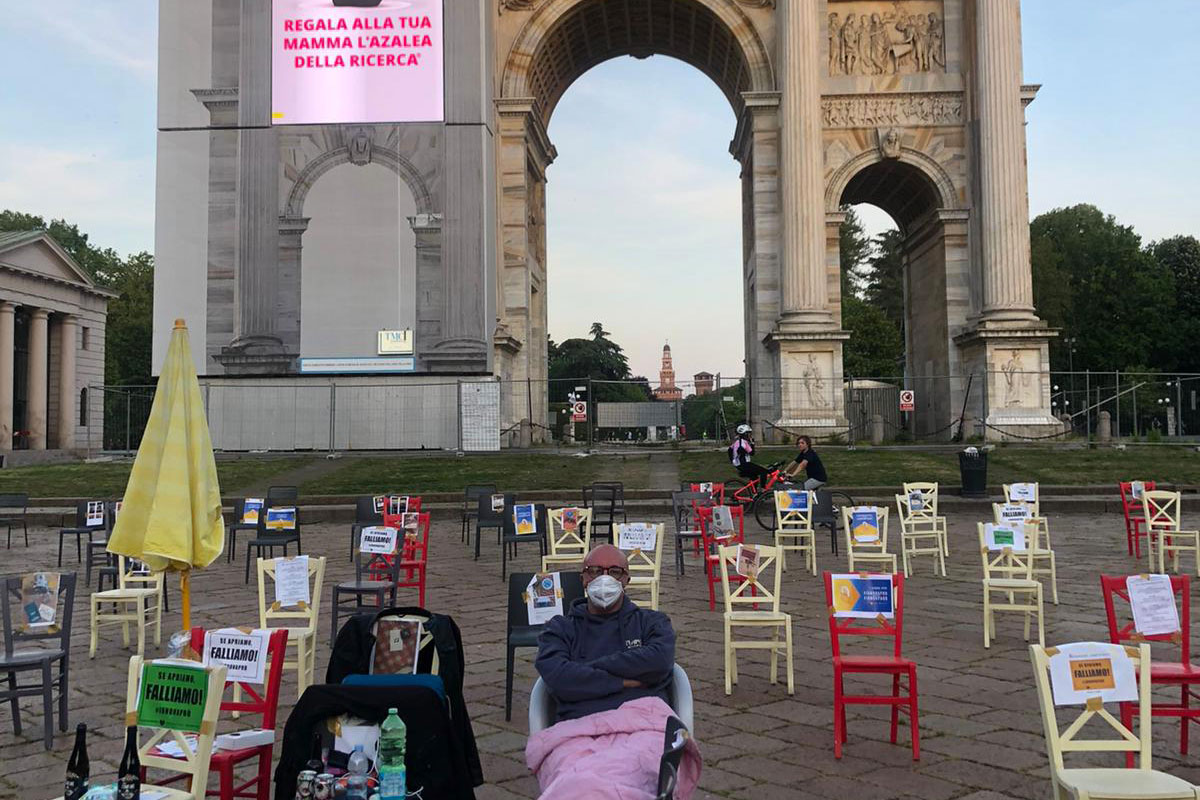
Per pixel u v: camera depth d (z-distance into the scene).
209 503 9.20
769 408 42.53
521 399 44.94
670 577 17.53
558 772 5.57
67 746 8.44
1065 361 84.38
